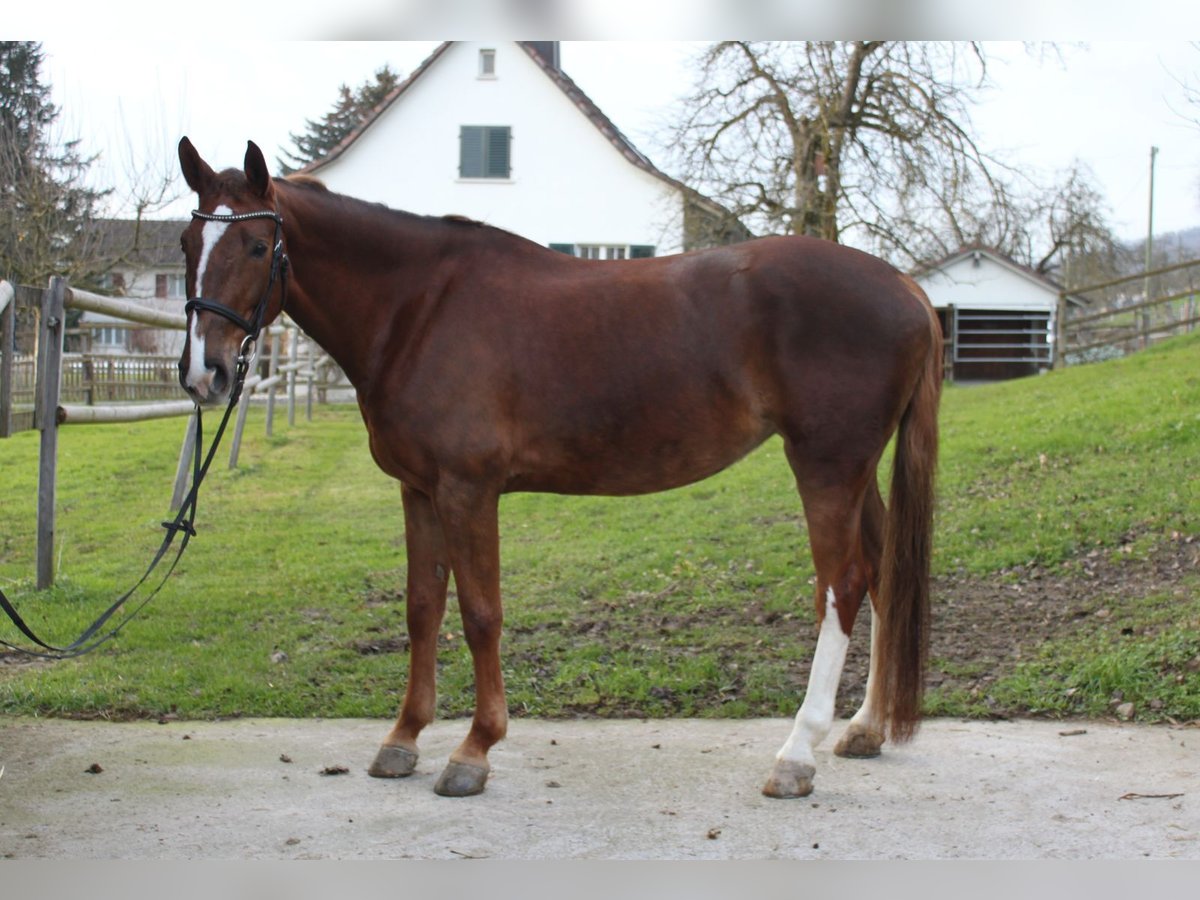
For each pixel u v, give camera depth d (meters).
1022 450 8.96
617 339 3.53
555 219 24.34
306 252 3.64
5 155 17.61
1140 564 5.73
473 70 24.02
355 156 24.34
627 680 4.66
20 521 8.19
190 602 5.95
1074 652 4.67
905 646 3.49
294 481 10.41
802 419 3.46
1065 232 32.31
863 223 17.25
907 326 3.49
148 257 24.52
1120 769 3.57
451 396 3.50
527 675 4.79
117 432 13.86
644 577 6.39
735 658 4.93
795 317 3.45
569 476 3.66
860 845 3.01
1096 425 9.43
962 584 5.87
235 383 3.45
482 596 3.53
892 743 3.54
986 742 3.91
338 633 5.42
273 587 6.32
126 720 4.31
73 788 3.47
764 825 3.16
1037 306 26.47
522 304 3.59
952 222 17.05
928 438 3.56
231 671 4.77
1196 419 8.70
